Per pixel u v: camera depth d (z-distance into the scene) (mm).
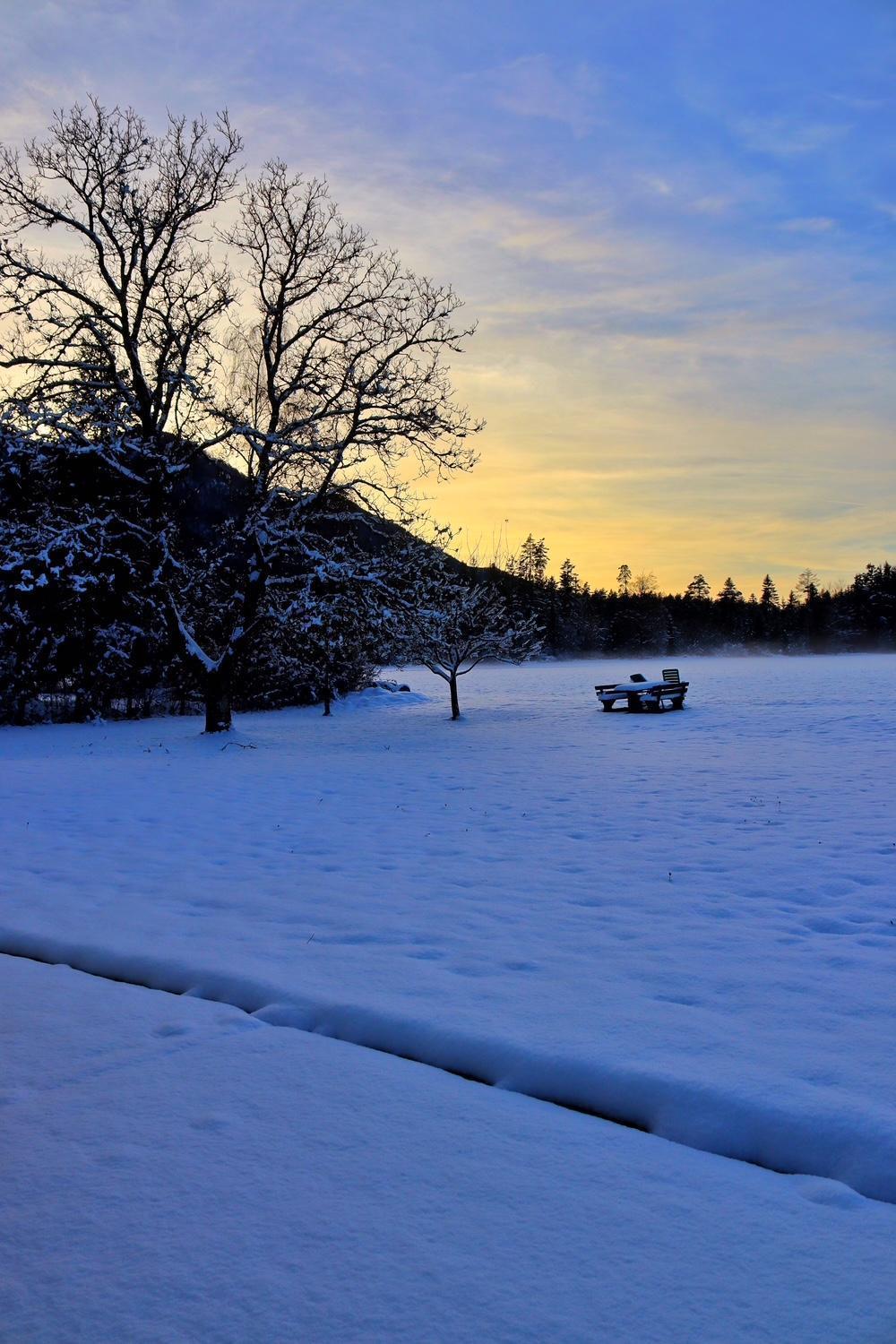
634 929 6129
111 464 19266
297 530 20109
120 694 27609
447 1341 2406
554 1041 4254
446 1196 3068
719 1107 3648
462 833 9547
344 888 7359
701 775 13289
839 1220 2953
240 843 9258
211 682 20766
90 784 13531
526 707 28859
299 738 20484
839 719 21172
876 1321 2471
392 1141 3439
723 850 8461
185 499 24609
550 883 7441
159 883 7594
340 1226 2896
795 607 140375
